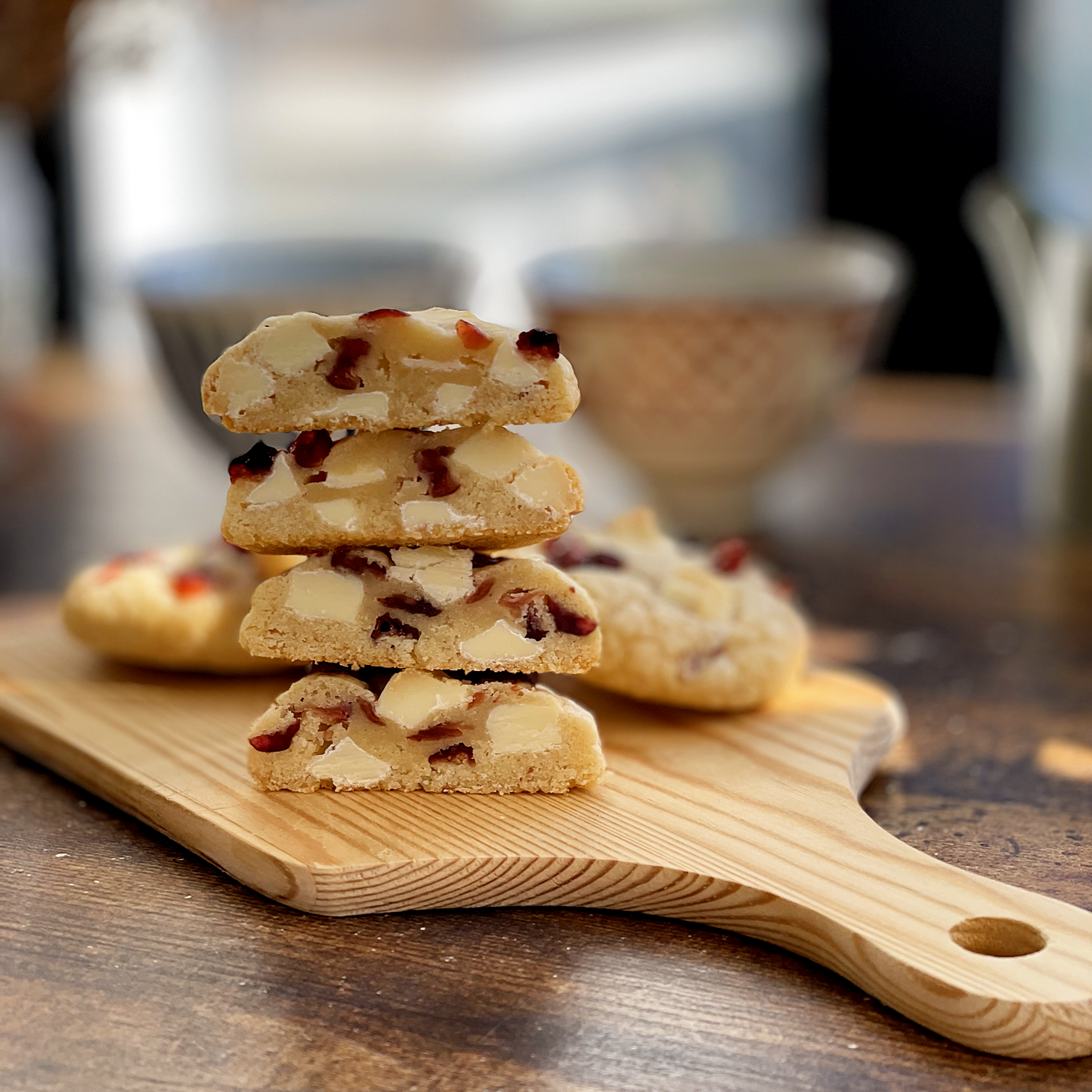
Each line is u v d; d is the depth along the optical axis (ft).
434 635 2.39
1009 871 2.33
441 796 2.39
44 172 5.39
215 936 2.24
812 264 3.30
